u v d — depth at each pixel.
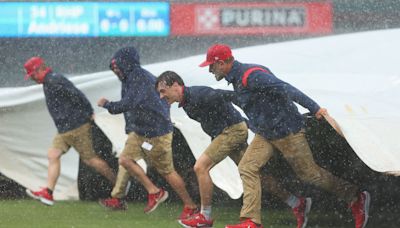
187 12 47.56
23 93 32.25
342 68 31.12
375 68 30.77
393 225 26.34
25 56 45.94
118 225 25.22
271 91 20.78
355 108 24.97
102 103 26.00
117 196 28.81
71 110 29.09
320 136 25.91
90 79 31.67
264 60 32.38
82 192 33.09
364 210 22.33
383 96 27.31
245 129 23.00
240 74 21.05
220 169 25.81
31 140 32.72
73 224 25.41
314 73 30.36
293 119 21.25
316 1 47.72
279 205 30.28
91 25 46.94
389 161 21.17
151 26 47.38
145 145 25.81
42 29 46.34
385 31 34.25
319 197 29.53
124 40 47.28
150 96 25.61
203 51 47.66
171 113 29.62
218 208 30.22
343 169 27.81
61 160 33.09
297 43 33.72
